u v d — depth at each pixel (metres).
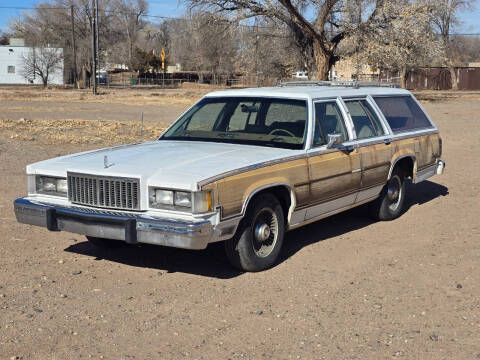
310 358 4.09
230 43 43.34
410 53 39.19
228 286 5.43
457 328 4.61
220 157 5.70
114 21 87.06
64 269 5.85
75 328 4.49
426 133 8.52
